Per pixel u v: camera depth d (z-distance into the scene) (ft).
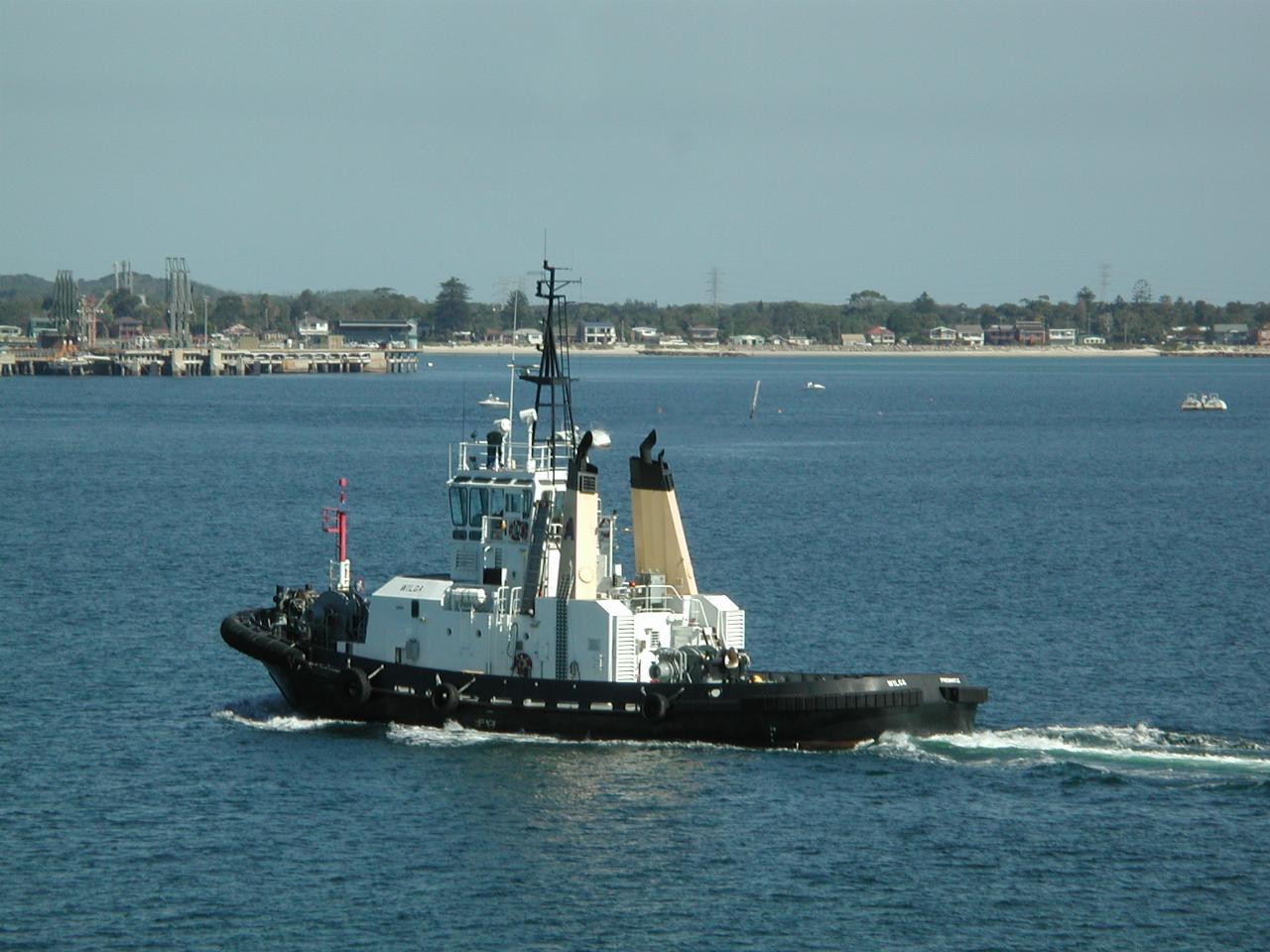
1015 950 574.97
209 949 571.28
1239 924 593.01
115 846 655.76
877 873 632.79
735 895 613.93
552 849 652.48
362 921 592.19
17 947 570.87
